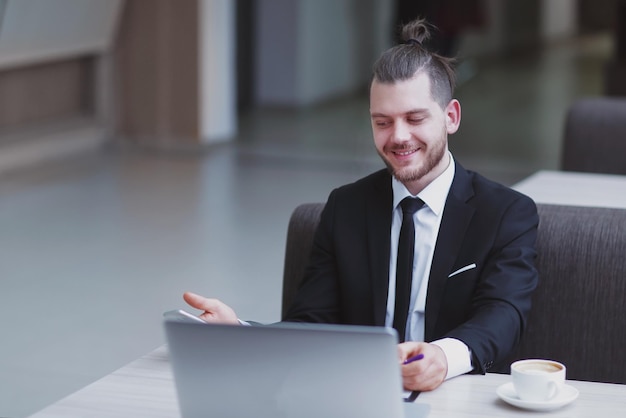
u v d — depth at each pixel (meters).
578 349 2.95
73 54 10.20
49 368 4.84
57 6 9.48
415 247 2.76
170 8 10.47
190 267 6.53
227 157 10.33
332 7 10.05
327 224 2.90
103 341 5.20
